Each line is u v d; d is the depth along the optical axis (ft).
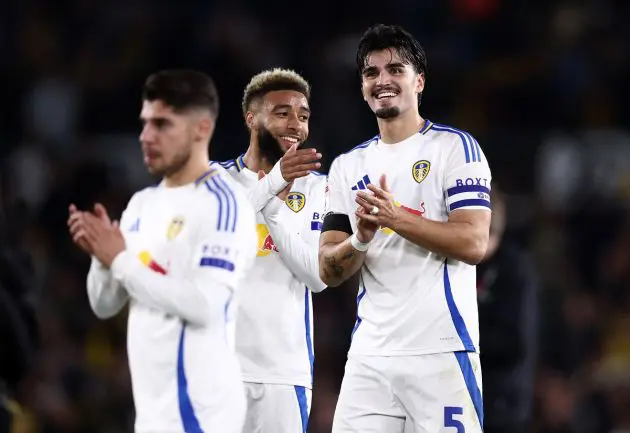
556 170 140.15
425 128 64.85
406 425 63.21
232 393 53.11
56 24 170.60
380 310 63.67
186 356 52.44
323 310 124.47
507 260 82.28
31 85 160.97
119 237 53.06
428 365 62.28
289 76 70.13
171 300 51.65
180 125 53.93
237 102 154.20
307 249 67.67
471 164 62.64
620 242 135.85
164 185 55.42
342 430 64.39
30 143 149.59
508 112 159.84
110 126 156.25
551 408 113.19
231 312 54.03
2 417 74.33
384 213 60.49
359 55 65.05
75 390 114.11
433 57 164.76
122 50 163.63
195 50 162.20
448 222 61.62
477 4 171.94
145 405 53.01
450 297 62.54
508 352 81.35
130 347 53.78
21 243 88.99
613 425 119.03
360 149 66.49
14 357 73.31
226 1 173.27
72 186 133.80
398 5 173.37
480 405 62.69
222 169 66.03
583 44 167.02
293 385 68.59
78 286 124.77
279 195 68.44
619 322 130.62
